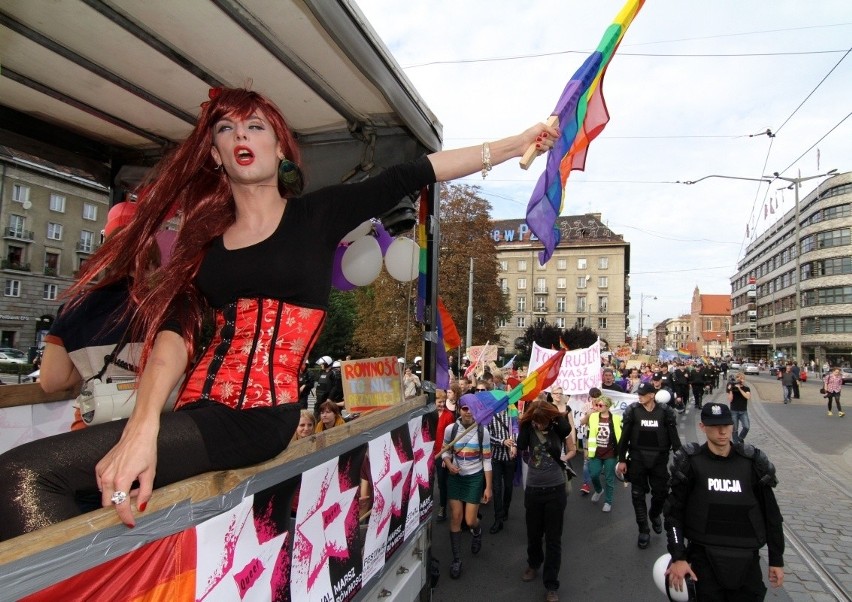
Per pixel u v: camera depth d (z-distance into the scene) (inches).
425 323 126.7
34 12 78.9
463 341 1270.9
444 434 231.6
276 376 57.9
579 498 323.9
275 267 58.3
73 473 44.8
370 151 120.1
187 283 58.2
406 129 118.5
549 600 190.4
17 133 116.6
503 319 1565.0
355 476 80.5
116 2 77.1
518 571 218.5
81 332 80.3
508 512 290.7
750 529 135.0
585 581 208.4
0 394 99.6
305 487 65.4
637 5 88.7
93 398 62.1
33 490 42.2
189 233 59.5
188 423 50.4
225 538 51.3
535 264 2918.3
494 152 71.2
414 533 110.0
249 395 56.1
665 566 144.6
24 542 33.5
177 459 47.9
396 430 100.3
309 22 79.5
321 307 62.1
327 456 70.9
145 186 70.1
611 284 2827.3
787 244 2827.3
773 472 134.8
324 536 70.3
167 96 108.8
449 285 1261.1
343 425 78.5
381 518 90.1
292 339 59.3
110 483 41.5
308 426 190.2
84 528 37.5
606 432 300.0
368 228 134.9
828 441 525.0
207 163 64.4
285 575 61.2
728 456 138.3
